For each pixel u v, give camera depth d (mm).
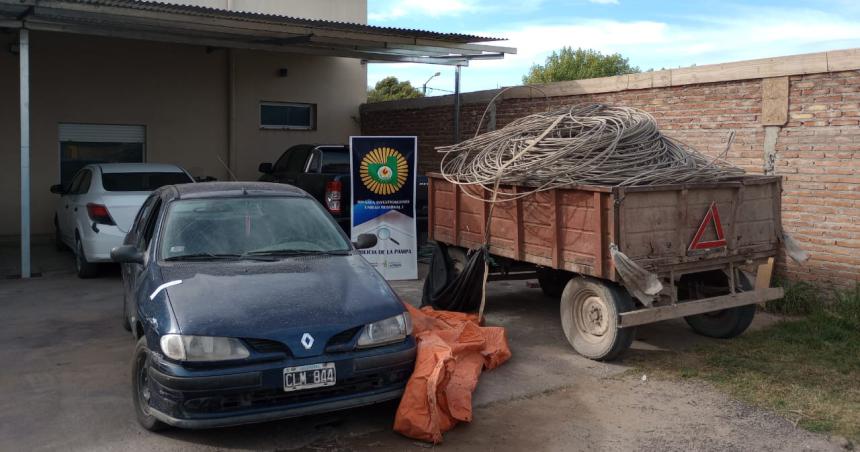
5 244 13414
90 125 14336
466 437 4828
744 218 6828
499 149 7527
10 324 7691
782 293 7102
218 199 6023
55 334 7297
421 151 15078
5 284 9875
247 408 4383
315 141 16781
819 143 8109
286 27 11055
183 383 4258
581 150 6738
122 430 4844
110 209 9617
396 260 10250
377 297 5000
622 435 4859
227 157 15758
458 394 5199
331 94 16859
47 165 13852
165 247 5504
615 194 5902
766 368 6258
